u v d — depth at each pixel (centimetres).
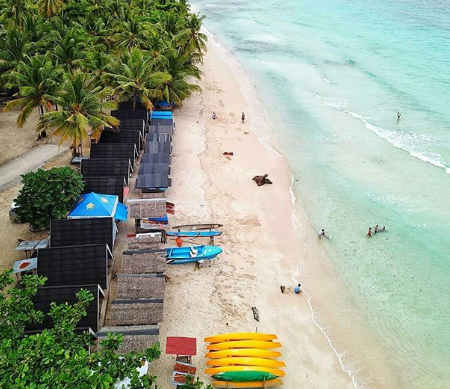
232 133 4831
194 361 2252
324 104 5634
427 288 2853
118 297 2395
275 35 9069
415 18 10294
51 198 2758
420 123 5062
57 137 4216
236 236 3219
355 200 3731
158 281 2462
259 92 6038
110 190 3212
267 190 3825
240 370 2094
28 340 1428
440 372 2320
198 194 3641
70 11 5962
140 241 2802
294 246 3188
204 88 6034
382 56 7500
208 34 9225
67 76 3753
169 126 4297
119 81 4231
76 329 2123
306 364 2311
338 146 4609
